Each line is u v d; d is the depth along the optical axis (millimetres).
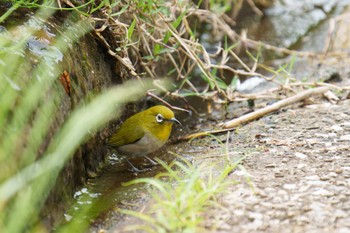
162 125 12383
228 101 15461
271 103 15703
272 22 21062
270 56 19203
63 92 10469
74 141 8289
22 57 9938
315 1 22531
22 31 10703
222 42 19156
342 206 9281
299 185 10109
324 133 12930
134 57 14781
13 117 8484
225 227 8750
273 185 10125
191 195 8781
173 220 8367
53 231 9297
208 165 11555
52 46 10883
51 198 9383
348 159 11328
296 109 14680
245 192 9852
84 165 11586
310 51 19547
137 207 10125
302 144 12352
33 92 8898
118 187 11312
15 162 8055
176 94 14836
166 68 16547
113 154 13383
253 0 21562
